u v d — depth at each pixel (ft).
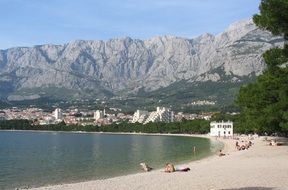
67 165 317.83
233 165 219.82
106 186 149.38
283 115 224.74
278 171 171.83
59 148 560.61
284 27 157.48
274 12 152.35
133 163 321.93
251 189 121.70
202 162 273.95
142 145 629.10
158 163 311.88
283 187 123.95
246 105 377.50
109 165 309.42
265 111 268.62
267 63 177.47
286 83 184.14
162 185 143.74
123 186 146.92
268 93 253.03
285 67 176.86
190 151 467.11
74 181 219.20
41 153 465.88
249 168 194.08
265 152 308.40
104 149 533.55
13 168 301.43
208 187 131.34
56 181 223.51
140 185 147.23
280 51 170.40
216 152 428.56
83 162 341.21
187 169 202.39
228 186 130.82
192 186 135.95
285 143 421.59
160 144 655.76
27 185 209.77
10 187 201.77
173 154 421.18
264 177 150.71
